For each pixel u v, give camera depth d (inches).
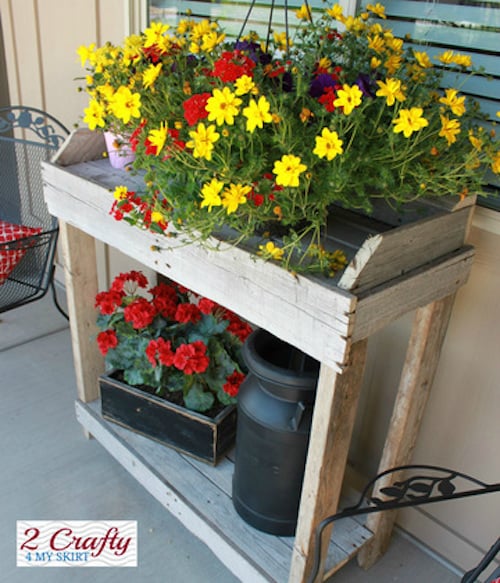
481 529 64.8
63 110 98.7
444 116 42.8
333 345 41.7
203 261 49.3
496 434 60.6
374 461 72.6
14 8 98.1
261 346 59.1
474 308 58.2
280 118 38.2
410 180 45.3
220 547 61.6
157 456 70.2
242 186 41.1
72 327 74.3
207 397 67.6
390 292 42.9
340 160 39.3
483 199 56.2
